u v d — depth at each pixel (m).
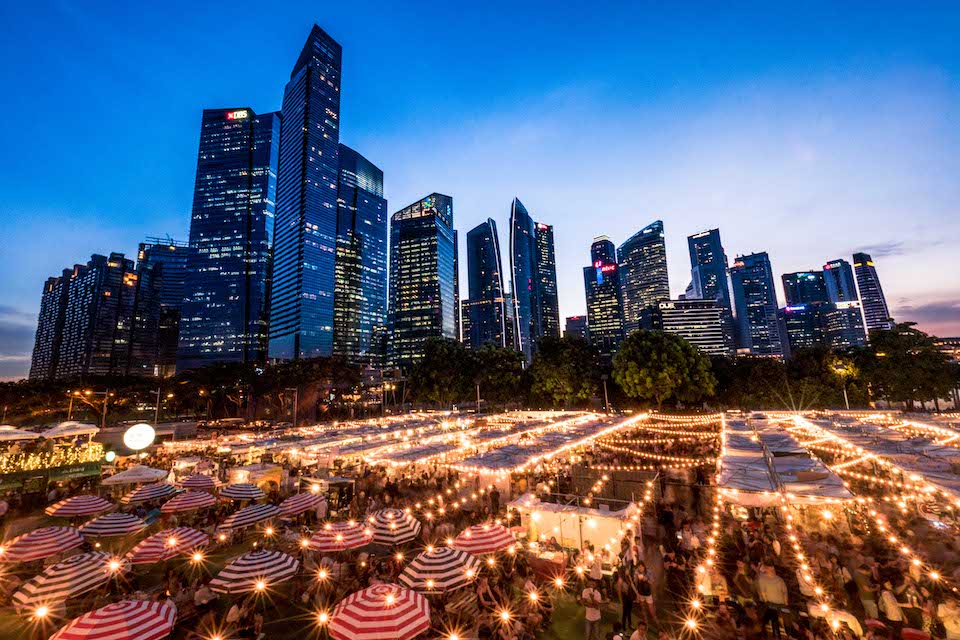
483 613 12.92
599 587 14.87
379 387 137.62
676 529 19.64
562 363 73.50
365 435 36.84
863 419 39.50
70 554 18.80
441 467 28.56
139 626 9.50
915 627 12.04
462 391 80.31
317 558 17.50
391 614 9.64
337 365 101.81
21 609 12.34
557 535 17.75
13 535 22.08
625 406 79.06
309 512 23.05
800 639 11.05
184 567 18.09
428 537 19.34
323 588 15.09
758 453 21.19
